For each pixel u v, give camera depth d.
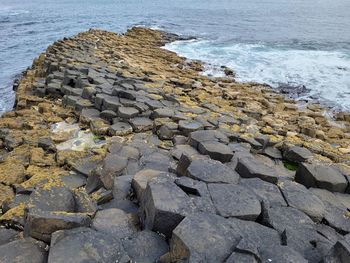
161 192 4.34
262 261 3.50
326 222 4.94
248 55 25.05
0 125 9.42
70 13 57.31
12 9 62.00
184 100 12.23
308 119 13.30
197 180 4.96
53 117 10.18
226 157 7.14
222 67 21.70
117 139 8.73
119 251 3.53
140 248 3.89
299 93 17.31
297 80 19.22
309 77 19.70
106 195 5.29
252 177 5.72
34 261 3.49
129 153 7.30
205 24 44.41
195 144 7.72
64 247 3.49
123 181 5.67
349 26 40.97
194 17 52.88
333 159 9.21
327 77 19.66
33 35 34.28
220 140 8.16
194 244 3.54
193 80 17.23
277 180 5.66
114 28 40.69
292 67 21.66
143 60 21.17
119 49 23.61
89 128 9.48
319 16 53.09
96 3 81.81
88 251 3.47
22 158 7.45
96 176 6.00
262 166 5.97
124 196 5.36
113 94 10.97
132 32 33.62
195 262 3.37
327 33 35.50
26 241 3.72
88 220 4.10
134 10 65.19
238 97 15.08
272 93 16.84
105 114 9.80
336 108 15.45
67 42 22.81
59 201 4.69
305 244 4.23
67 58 17.20
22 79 16.27
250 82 18.52
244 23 45.28
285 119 13.16
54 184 5.23
